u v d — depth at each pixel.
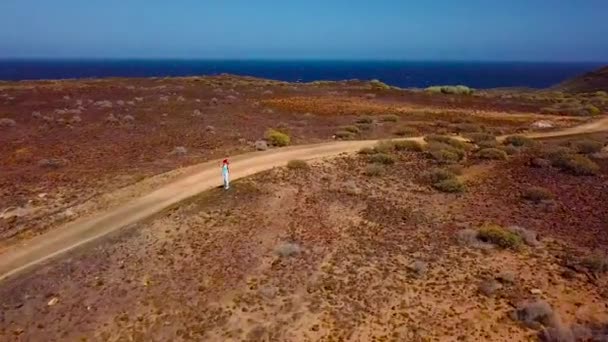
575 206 24.80
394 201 25.17
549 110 55.00
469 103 61.38
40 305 16.47
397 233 21.48
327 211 23.36
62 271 18.08
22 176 27.39
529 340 14.84
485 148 34.88
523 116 51.59
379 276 18.02
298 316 15.83
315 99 60.00
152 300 16.61
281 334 15.06
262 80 85.00
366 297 16.80
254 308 16.19
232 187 25.27
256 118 45.41
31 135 36.00
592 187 27.53
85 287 17.31
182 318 15.79
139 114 44.75
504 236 20.44
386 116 47.09
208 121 42.75
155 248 19.52
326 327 15.37
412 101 61.88
